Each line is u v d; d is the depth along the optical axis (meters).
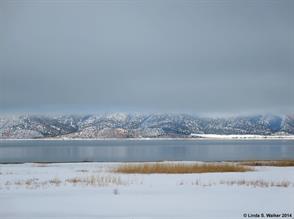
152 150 146.38
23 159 83.25
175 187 25.62
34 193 22.91
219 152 127.44
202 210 17.67
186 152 127.44
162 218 15.88
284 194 22.42
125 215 16.48
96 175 35.00
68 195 22.03
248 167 45.66
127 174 35.94
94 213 16.92
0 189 24.55
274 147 193.25
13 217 16.14
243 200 20.33
